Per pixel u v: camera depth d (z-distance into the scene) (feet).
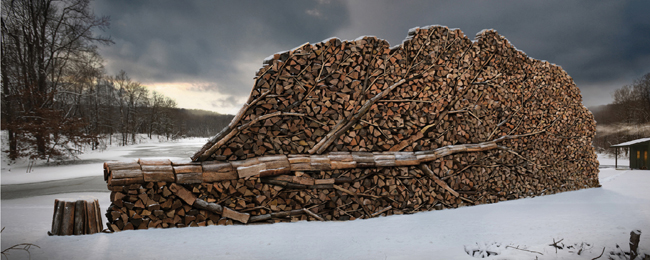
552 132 26.37
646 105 115.55
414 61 19.36
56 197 25.58
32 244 11.23
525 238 13.15
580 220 16.03
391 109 18.67
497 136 23.02
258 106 16.21
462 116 21.12
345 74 17.61
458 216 17.46
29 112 58.95
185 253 11.39
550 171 26.04
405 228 15.05
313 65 16.98
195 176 14.46
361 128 18.02
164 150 89.25
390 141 18.52
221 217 15.19
